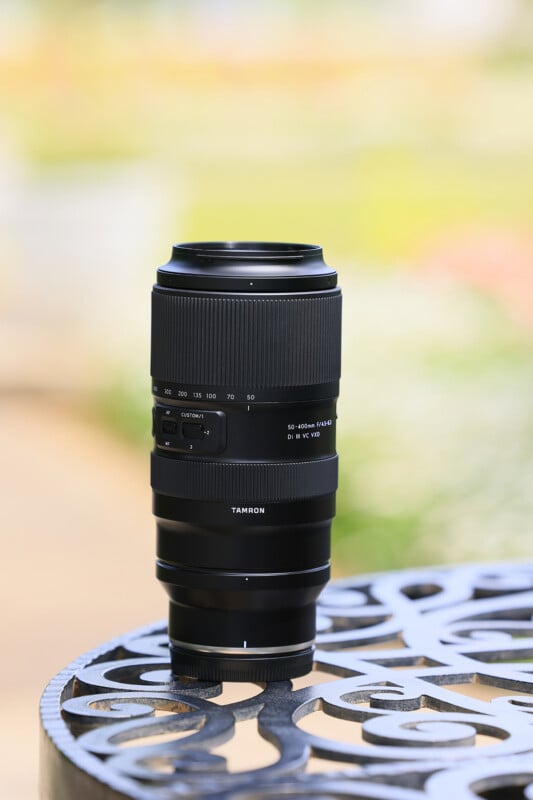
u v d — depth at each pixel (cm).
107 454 964
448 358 843
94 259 1475
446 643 208
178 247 189
